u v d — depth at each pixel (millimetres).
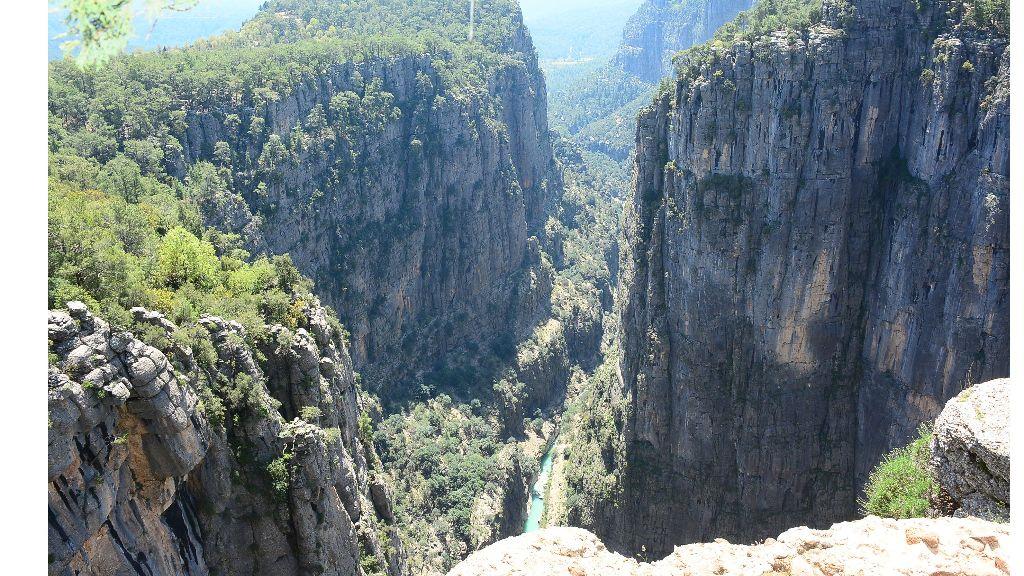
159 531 36188
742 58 95000
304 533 43969
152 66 113250
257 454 43469
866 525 17938
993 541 16859
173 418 35312
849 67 92562
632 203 126312
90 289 39469
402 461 117125
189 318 44156
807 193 95000
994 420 21250
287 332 51062
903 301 94438
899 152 95500
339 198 133000
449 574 17641
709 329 104062
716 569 17562
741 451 105062
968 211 86500
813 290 98000
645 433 112750
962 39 85875
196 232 82438
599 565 17828
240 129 115688
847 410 102750
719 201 99188
